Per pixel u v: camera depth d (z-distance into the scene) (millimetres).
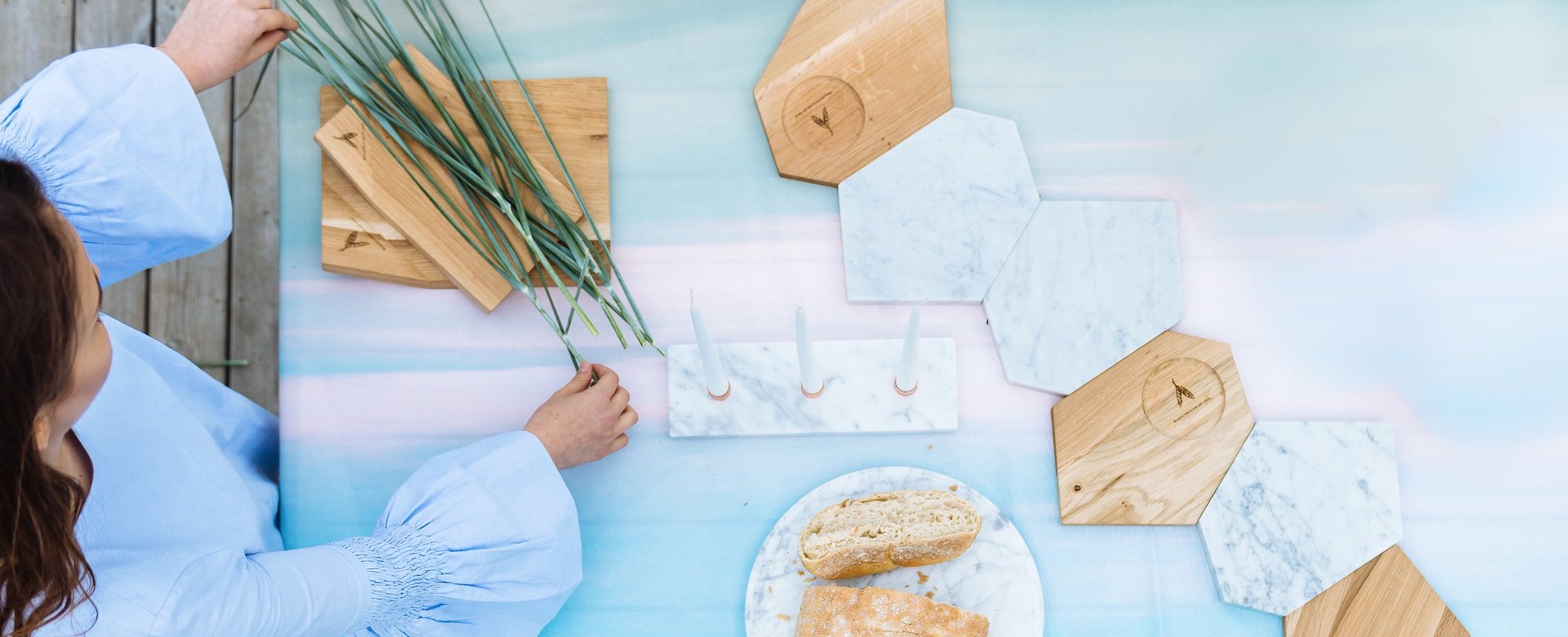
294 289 1225
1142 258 1218
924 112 1237
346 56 1233
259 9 1076
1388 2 1264
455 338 1224
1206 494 1172
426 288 1224
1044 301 1213
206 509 989
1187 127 1255
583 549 1197
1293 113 1254
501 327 1228
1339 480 1172
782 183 1249
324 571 936
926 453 1208
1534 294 1223
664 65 1265
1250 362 1223
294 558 931
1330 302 1229
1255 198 1245
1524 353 1214
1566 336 1214
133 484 941
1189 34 1266
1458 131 1247
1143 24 1269
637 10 1271
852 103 1240
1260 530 1166
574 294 1229
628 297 1146
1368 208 1240
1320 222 1239
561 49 1264
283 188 1236
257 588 878
